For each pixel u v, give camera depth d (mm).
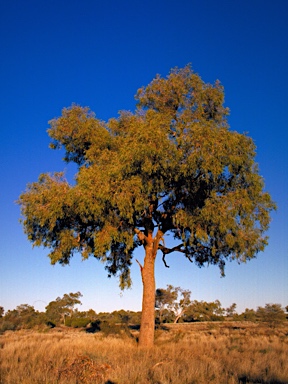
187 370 10961
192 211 18766
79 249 21516
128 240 18875
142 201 17156
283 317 57844
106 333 32344
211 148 16672
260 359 14008
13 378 9727
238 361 13570
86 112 21250
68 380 9586
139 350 17125
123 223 19125
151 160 16766
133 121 19266
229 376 10773
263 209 19641
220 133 17484
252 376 10758
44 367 11273
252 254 20203
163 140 16703
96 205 17031
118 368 10859
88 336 31234
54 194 18078
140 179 17016
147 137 16625
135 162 16859
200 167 16797
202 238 18234
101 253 18016
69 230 20141
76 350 16484
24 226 19844
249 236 19531
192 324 66125
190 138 17000
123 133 20703
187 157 16891
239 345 21031
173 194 19203
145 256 21781
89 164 20375
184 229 20125
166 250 22781
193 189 18469
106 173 17422
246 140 18266
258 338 26578
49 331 49844
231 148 17062
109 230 18078
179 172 17266
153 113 19172
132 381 9680
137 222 21812
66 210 18484
